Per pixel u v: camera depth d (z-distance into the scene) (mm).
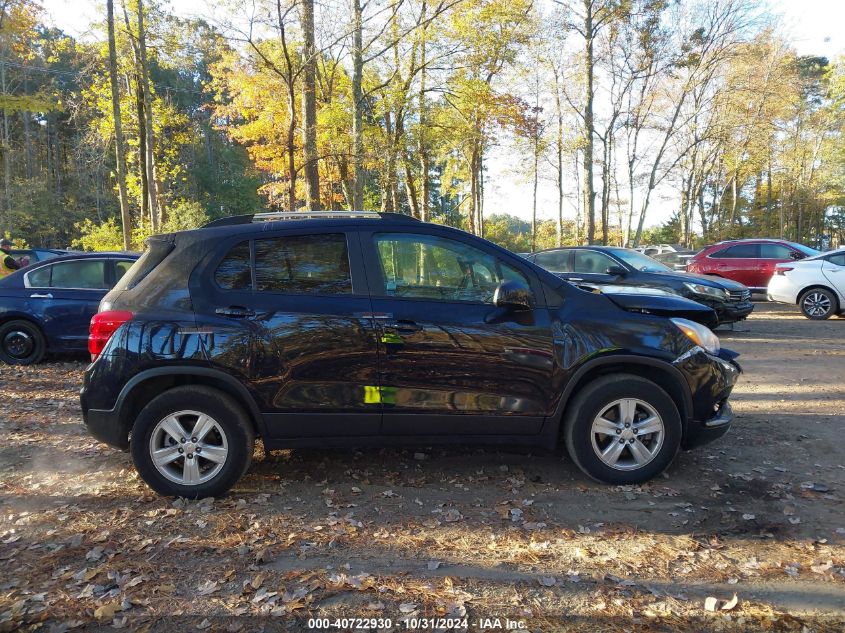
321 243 4062
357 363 3910
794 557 3236
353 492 4125
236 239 4023
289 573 3105
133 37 21234
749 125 34719
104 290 8688
